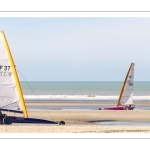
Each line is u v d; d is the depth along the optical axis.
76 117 49.88
